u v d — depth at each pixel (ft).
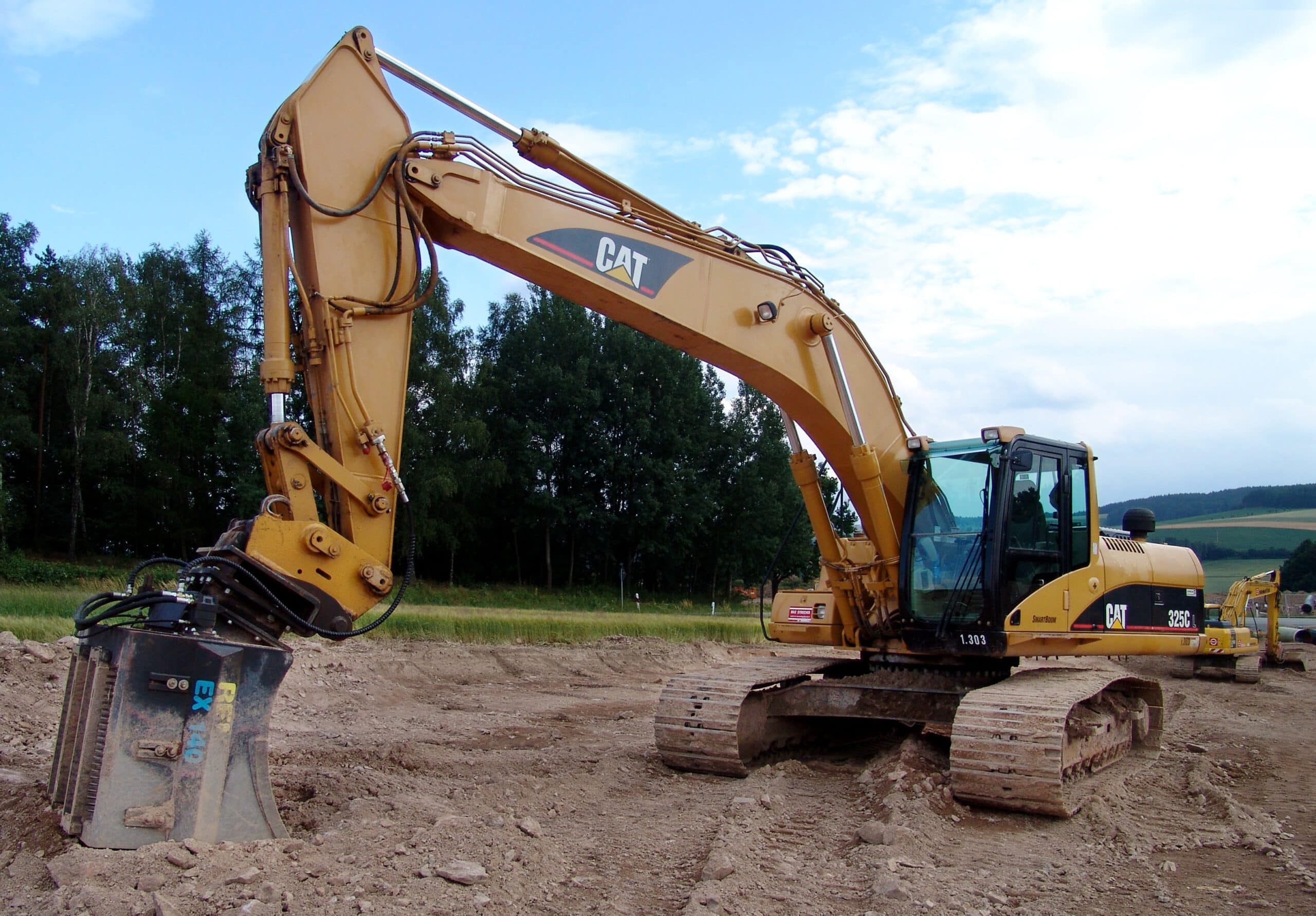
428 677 47.96
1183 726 38.83
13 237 136.36
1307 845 20.67
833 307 25.54
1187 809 23.84
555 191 20.24
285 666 16.11
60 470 133.18
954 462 26.16
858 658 31.81
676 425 157.89
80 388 126.93
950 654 26.35
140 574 17.10
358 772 22.30
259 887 13.66
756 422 175.32
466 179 19.02
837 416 25.22
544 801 21.52
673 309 21.94
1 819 16.55
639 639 67.56
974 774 21.81
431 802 19.22
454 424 137.90
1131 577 29.40
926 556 26.17
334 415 17.49
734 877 16.02
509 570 161.58
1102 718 25.66
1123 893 16.81
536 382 151.64
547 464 149.59
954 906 15.35
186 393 133.69
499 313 162.30
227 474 129.29
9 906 12.99
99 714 15.31
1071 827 21.15
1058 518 26.89
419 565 153.17
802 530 170.81
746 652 70.38
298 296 17.47
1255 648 60.75
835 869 17.19
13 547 125.70
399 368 18.40
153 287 144.25
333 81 18.01
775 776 25.11
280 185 17.25
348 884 14.20
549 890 15.35
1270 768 30.25
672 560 161.27
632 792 23.29
